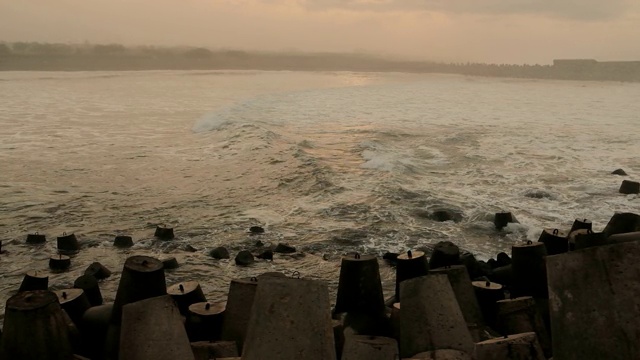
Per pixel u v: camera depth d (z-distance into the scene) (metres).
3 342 5.67
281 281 4.91
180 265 11.35
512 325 6.79
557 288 4.51
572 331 4.37
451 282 7.19
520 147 24.97
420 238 13.08
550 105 45.62
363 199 16.05
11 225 13.71
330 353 4.65
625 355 4.13
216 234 13.31
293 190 17.17
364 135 27.69
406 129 30.28
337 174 18.80
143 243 12.63
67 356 5.81
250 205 15.68
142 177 18.81
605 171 20.16
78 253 12.04
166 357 5.25
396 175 18.75
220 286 10.38
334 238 13.05
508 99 51.00
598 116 37.62
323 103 43.62
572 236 9.97
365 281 7.50
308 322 4.71
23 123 30.39
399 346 5.84
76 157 21.72
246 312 6.72
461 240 13.01
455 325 5.70
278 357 4.57
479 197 16.42
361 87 63.34
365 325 7.13
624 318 4.19
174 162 21.20
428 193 16.70
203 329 6.82
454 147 24.77
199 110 38.75
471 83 77.19
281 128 29.55
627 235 9.20
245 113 35.16
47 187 17.27
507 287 8.78
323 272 11.09
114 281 10.48
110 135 27.28
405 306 5.88
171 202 15.93
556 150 24.28
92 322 6.87
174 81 70.94
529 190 17.14
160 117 34.69
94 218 14.42
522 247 8.15
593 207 15.47
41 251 12.10
